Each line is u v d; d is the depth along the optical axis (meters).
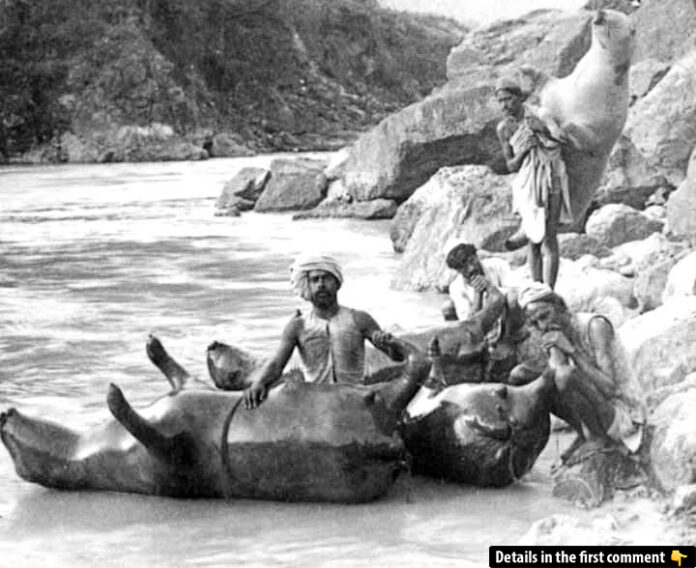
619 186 21.78
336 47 81.00
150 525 8.60
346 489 8.84
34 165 61.25
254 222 28.61
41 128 64.88
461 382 10.41
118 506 9.03
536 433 9.20
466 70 31.38
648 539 7.79
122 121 64.75
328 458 8.77
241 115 72.88
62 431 9.49
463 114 27.31
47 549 8.20
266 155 68.19
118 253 23.34
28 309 17.25
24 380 12.95
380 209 28.39
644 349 10.55
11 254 23.50
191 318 16.22
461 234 18.44
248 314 16.39
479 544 8.07
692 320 10.57
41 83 65.38
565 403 9.13
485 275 10.92
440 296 17.34
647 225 18.89
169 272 20.61
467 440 9.12
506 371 10.43
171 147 64.44
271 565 7.81
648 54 24.58
